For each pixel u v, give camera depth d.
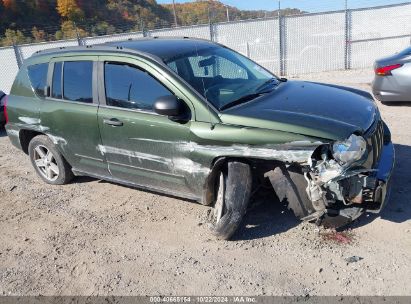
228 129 3.83
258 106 4.02
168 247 4.08
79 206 5.16
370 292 3.19
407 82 7.57
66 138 5.17
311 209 3.74
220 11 20.53
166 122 4.16
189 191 4.31
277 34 15.48
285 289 3.33
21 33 21.55
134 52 4.49
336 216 3.72
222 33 15.92
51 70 5.28
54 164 5.73
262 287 3.38
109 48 4.75
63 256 4.14
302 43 15.40
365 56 15.08
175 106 3.93
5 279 3.88
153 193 5.24
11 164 7.02
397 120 6.99
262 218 4.34
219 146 3.88
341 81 12.12
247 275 3.54
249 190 3.88
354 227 3.99
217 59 4.77
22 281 3.83
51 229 4.70
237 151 3.80
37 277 3.86
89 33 21.05
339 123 3.66
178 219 4.56
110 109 4.60
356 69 14.77
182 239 4.18
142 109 4.36
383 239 3.77
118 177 4.91
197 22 20.73
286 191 3.77
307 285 3.35
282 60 15.68
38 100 5.41
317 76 14.12
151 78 4.30
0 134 9.24
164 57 4.36
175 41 5.06
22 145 5.95
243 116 3.84
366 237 3.83
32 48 17.03
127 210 4.90
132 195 5.27
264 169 3.99
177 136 4.11
